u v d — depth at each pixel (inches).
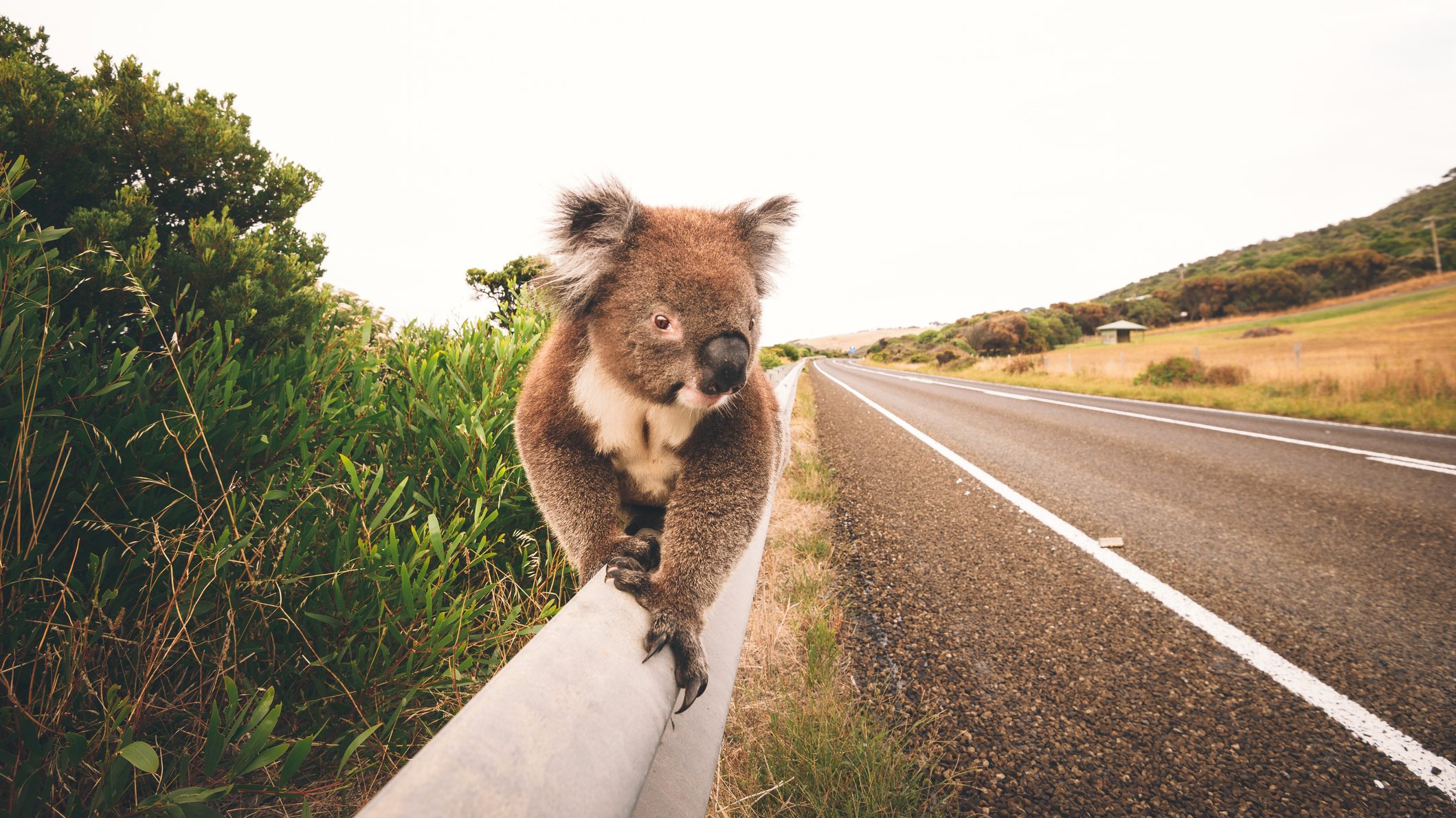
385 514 78.0
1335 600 155.8
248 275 110.8
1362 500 241.8
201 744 64.1
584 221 78.4
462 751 28.2
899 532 209.5
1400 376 566.3
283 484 85.8
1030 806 91.1
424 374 107.0
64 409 73.3
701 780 56.4
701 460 73.2
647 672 48.2
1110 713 112.2
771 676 119.0
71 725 58.6
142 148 116.0
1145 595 159.3
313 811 62.1
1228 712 112.0
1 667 56.9
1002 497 253.8
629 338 73.1
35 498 67.5
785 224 96.7
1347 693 117.3
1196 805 91.4
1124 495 254.7
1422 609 150.1
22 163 71.6
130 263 93.7
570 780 31.4
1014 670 126.0
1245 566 177.8
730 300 72.2
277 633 75.0
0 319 65.2
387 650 71.7
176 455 75.9
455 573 79.4
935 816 88.0
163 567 69.3
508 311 167.6
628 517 92.0
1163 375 743.7
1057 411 552.1
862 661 128.9
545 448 74.5
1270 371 740.0
